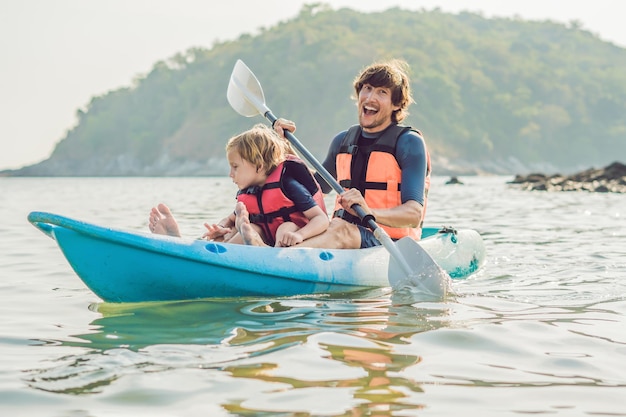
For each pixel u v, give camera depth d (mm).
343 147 4625
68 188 34625
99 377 2420
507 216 10727
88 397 2242
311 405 2166
